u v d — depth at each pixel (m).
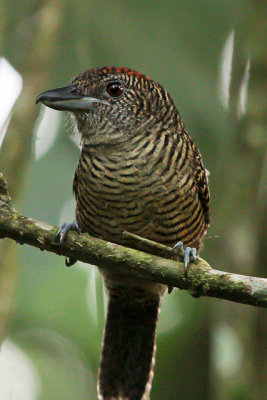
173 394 12.95
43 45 10.27
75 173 10.08
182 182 9.49
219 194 10.88
